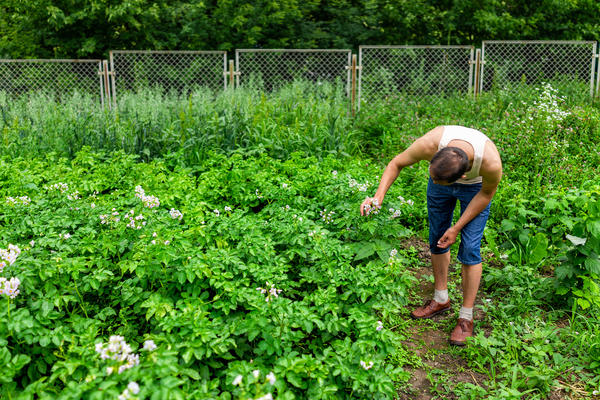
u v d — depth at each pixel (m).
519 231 4.55
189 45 12.65
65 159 6.36
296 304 3.21
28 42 12.48
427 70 11.15
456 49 11.04
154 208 4.59
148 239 3.63
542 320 3.99
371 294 3.50
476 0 13.23
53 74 10.49
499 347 3.71
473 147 3.31
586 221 3.89
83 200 4.63
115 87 10.63
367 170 6.37
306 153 7.13
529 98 9.94
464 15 13.43
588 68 11.36
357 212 4.48
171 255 3.42
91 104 8.26
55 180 5.74
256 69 10.95
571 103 10.20
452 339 3.74
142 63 10.80
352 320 3.35
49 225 3.99
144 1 11.67
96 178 5.90
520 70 11.40
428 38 13.70
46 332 2.84
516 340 3.71
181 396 2.37
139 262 3.48
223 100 8.39
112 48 12.55
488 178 3.37
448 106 10.18
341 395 2.95
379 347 3.08
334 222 4.57
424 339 3.86
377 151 8.20
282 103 9.08
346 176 5.19
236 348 3.12
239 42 12.83
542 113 7.94
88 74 10.93
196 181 6.43
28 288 3.07
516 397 3.12
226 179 5.90
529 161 6.78
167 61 10.95
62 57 12.68
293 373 2.71
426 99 10.68
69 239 3.81
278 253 4.29
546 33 13.76
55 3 11.83
